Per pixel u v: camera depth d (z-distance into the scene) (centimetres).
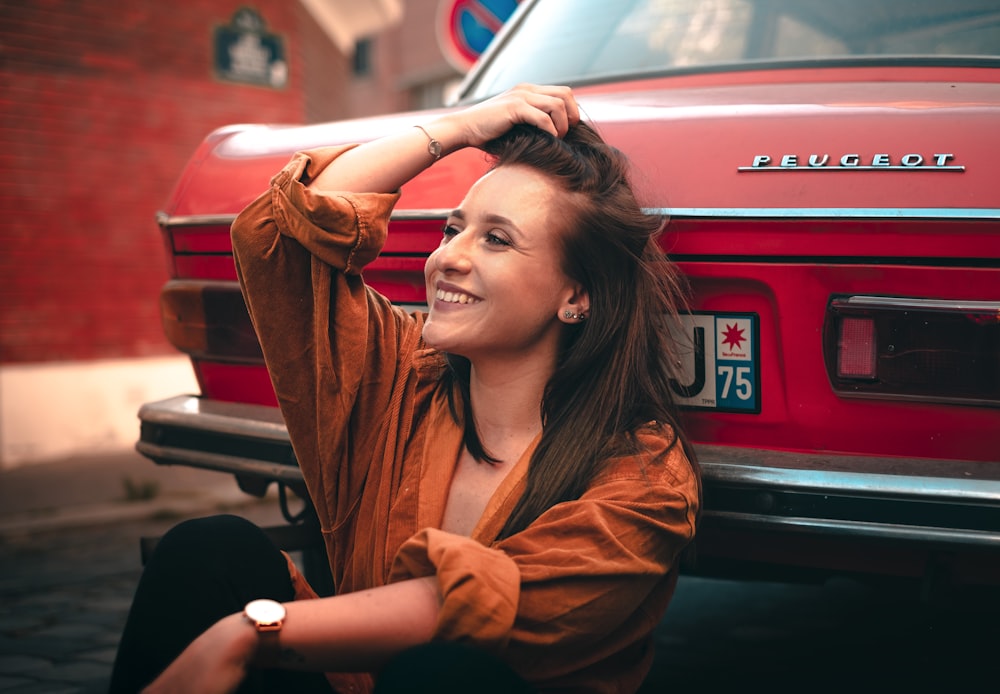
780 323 179
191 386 828
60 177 763
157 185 809
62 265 764
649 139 192
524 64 282
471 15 642
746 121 187
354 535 173
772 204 176
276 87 878
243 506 585
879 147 175
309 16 957
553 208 158
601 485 151
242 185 234
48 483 638
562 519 142
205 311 243
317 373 167
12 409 733
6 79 739
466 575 132
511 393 164
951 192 166
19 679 288
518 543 141
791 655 307
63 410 756
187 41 824
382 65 2230
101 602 378
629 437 155
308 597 165
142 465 704
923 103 185
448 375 172
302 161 166
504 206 157
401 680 125
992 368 166
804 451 182
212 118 840
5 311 740
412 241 207
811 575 200
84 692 276
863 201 170
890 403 175
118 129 789
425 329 160
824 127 181
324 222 161
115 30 786
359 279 171
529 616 136
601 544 140
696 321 186
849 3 246
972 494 160
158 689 132
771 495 171
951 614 294
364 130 225
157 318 812
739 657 306
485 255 158
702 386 187
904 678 282
